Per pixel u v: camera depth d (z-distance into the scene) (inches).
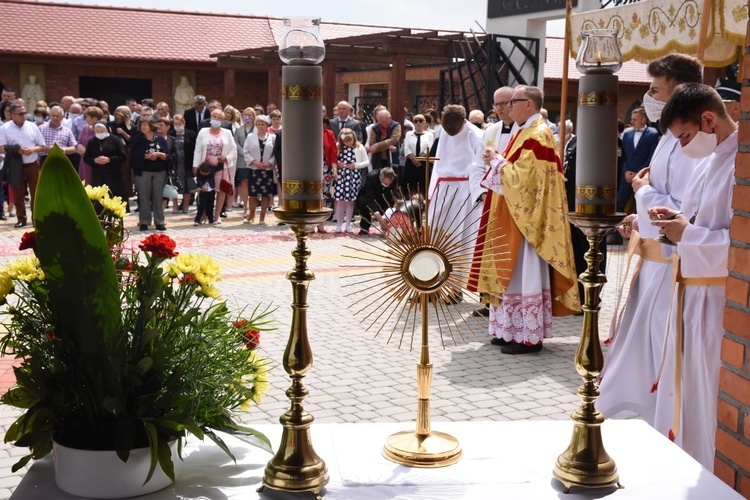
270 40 1156.5
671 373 146.3
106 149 518.9
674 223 133.2
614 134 85.7
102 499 81.1
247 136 553.6
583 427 86.6
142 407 80.7
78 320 79.4
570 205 302.7
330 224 546.3
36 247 83.2
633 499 83.1
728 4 213.9
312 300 327.6
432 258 89.3
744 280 106.7
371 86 1129.4
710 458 137.7
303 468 82.4
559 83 1069.1
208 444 95.3
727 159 132.6
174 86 1111.0
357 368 241.1
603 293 358.6
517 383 229.5
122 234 97.9
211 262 90.7
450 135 311.9
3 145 522.3
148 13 1132.5
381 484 85.0
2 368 228.1
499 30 683.4
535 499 82.7
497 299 253.8
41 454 84.3
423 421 92.5
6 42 1027.3
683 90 132.4
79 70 1067.3
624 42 301.9
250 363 92.1
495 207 248.7
